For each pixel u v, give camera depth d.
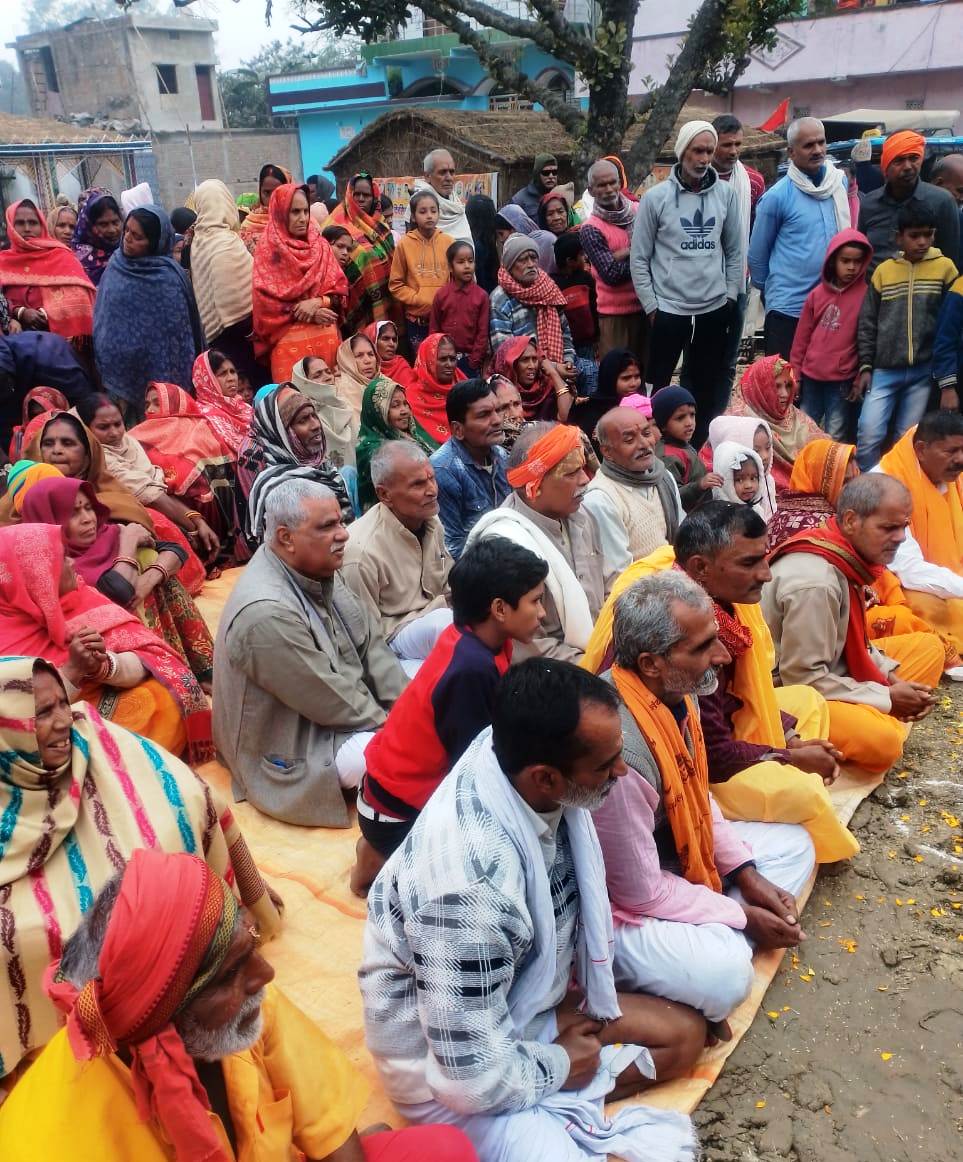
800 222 7.15
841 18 21.64
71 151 24.55
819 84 22.67
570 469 3.98
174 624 4.37
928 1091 2.53
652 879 2.59
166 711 3.66
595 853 2.26
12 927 2.33
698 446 7.72
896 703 3.86
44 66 32.84
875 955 2.99
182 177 29.45
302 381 6.20
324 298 6.83
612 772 2.08
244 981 1.55
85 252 7.93
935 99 21.58
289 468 4.68
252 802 3.61
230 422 5.99
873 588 4.72
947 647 4.68
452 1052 2.02
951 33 20.62
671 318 7.07
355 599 3.78
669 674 2.61
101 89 31.92
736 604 3.29
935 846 3.47
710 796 3.04
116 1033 1.44
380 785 2.89
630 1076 2.41
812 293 6.99
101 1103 1.51
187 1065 1.47
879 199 7.15
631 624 2.61
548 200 8.66
